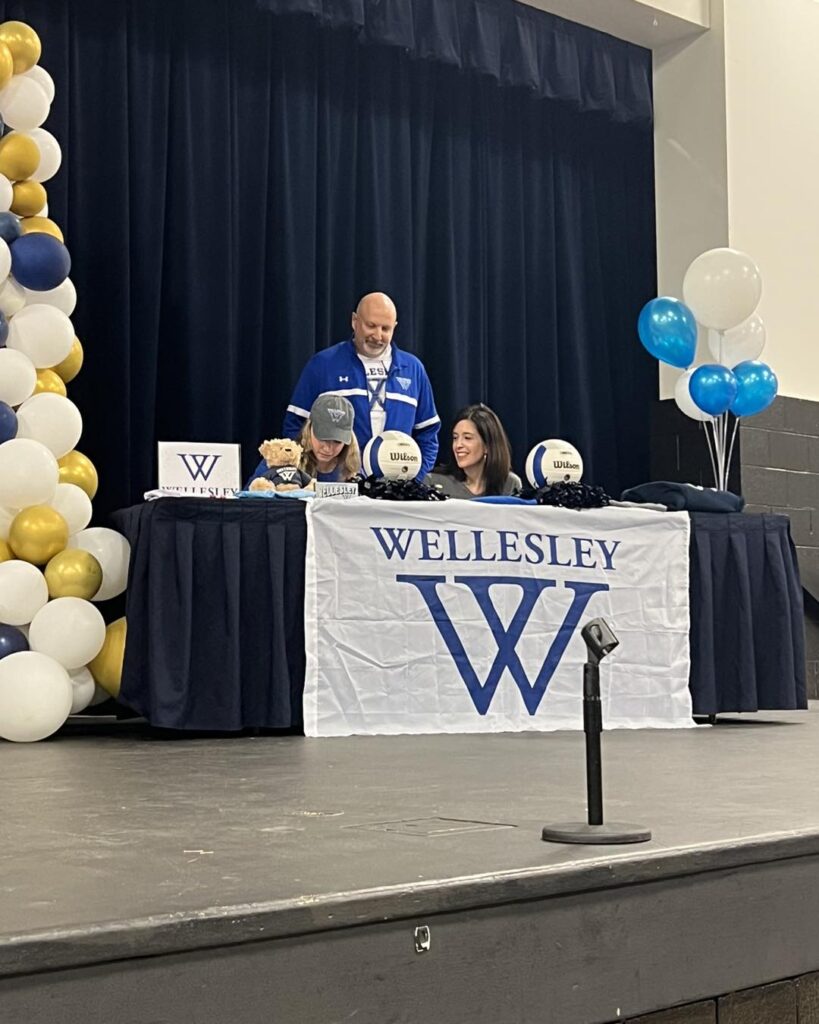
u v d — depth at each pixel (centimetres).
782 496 653
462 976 137
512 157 662
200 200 553
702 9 663
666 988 155
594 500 396
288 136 580
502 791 229
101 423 524
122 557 384
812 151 690
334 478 407
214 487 369
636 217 697
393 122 616
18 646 360
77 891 135
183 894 133
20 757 300
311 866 150
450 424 625
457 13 624
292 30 582
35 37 398
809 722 432
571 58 658
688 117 670
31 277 380
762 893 168
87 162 529
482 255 643
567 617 388
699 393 519
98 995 115
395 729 363
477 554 377
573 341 677
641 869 152
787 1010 170
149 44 543
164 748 323
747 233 658
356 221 607
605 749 322
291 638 359
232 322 556
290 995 125
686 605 405
